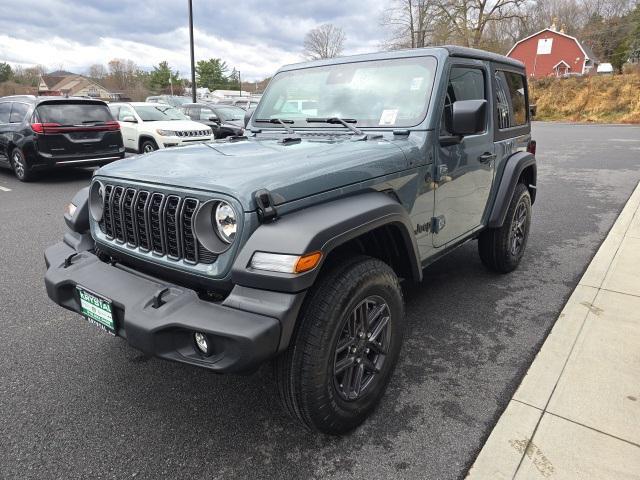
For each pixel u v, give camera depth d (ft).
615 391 8.70
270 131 11.45
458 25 133.69
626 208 22.97
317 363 6.73
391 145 8.95
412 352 10.33
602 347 10.19
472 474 6.95
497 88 12.69
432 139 9.55
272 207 6.49
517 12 134.92
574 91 118.52
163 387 9.18
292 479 6.96
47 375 9.55
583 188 28.58
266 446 7.62
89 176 35.04
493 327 11.39
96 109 32.17
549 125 95.50
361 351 7.72
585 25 207.72
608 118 108.47
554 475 6.85
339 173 7.49
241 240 6.45
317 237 6.39
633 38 160.15
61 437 7.81
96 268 8.11
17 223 21.56
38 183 32.12
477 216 12.21
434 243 10.31
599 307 12.07
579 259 16.01
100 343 10.81
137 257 7.77
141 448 7.58
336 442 7.68
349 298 6.97
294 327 6.61
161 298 6.86
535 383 9.02
